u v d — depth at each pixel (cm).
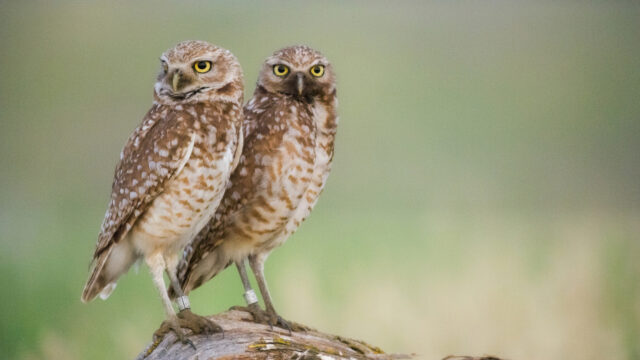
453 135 2941
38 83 3384
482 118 3188
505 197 2300
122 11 3978
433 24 4050
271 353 564
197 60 687
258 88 756
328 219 1870
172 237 679
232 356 564
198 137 675
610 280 1268
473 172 2550
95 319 1199
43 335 1175
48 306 1231
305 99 750
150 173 670
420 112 3138
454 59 3756
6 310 1205
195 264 729
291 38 3678
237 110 696
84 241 1606
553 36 4184
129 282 1274
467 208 2130
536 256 1472
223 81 693
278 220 727
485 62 3791
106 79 3391
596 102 3509
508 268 1402
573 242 1578
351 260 1422
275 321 694
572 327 1179
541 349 1129
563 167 2711
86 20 3916
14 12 3944
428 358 1132
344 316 1185
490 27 4119
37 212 1994
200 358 578
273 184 721
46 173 2502
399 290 1274
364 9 4003
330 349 574
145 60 3609
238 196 720
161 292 668
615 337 1140
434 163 2641
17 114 3045
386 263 1420
